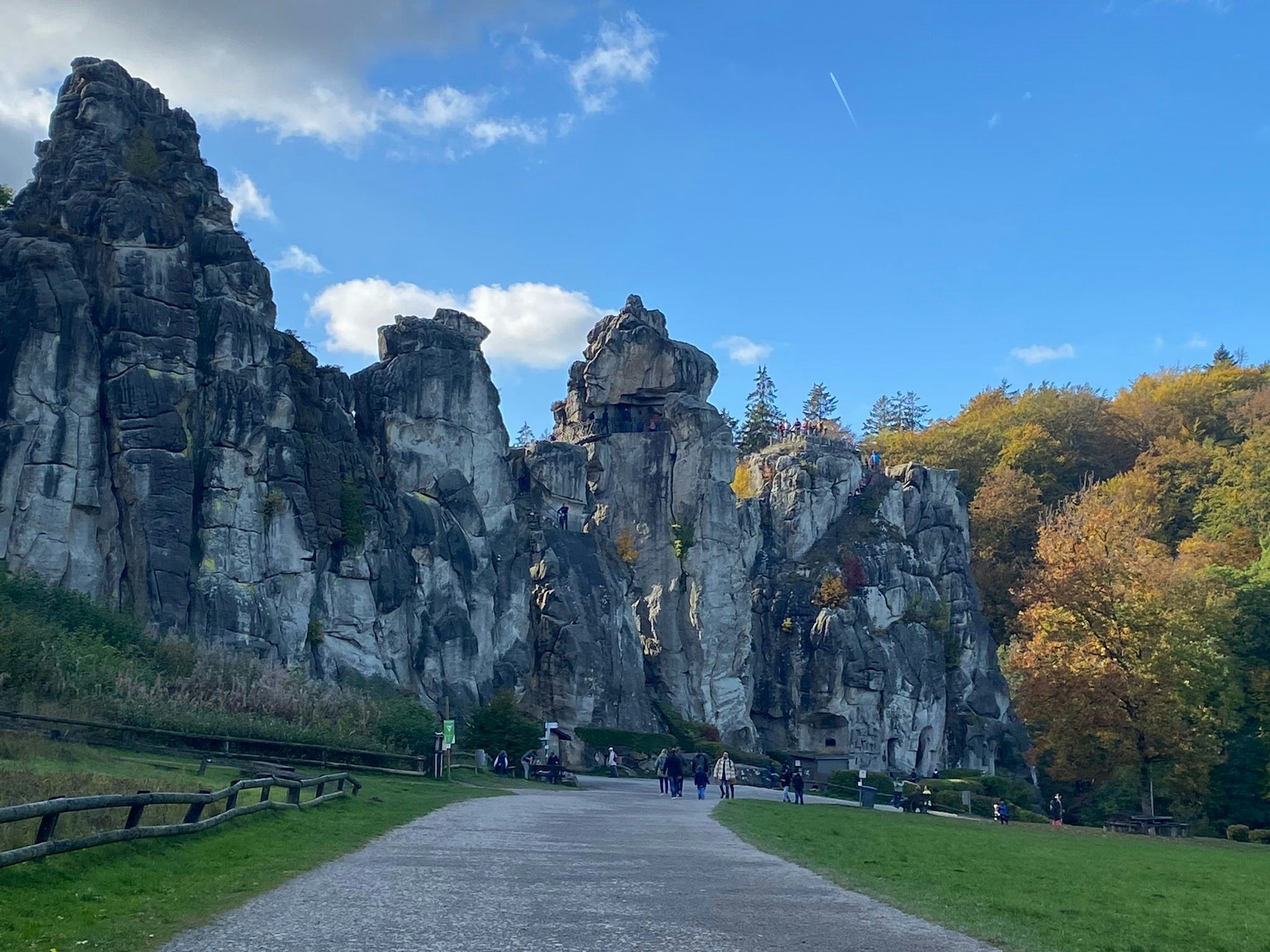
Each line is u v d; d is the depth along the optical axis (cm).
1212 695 6706
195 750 3838
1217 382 13838
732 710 9044
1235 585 7788
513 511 8044
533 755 5900
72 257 5728
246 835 2078
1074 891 2095
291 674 5247
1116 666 5591
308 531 6175
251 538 5925
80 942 1212
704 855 2306
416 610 7012
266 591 5953
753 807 4109
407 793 3603
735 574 9219
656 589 9175
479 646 7350
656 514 9356
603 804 4047
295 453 6272
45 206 6038
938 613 10594
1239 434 12731
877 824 3728
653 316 9988
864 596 10169
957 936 1472
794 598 10112
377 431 7525
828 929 1472
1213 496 10794
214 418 5931
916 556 10850
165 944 1227
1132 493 11438
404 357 7681
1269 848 4516
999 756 10562
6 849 1609
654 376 9719
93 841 1638
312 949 1217
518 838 2516
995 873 2303
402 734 4909
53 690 3872
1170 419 13362
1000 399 15738
